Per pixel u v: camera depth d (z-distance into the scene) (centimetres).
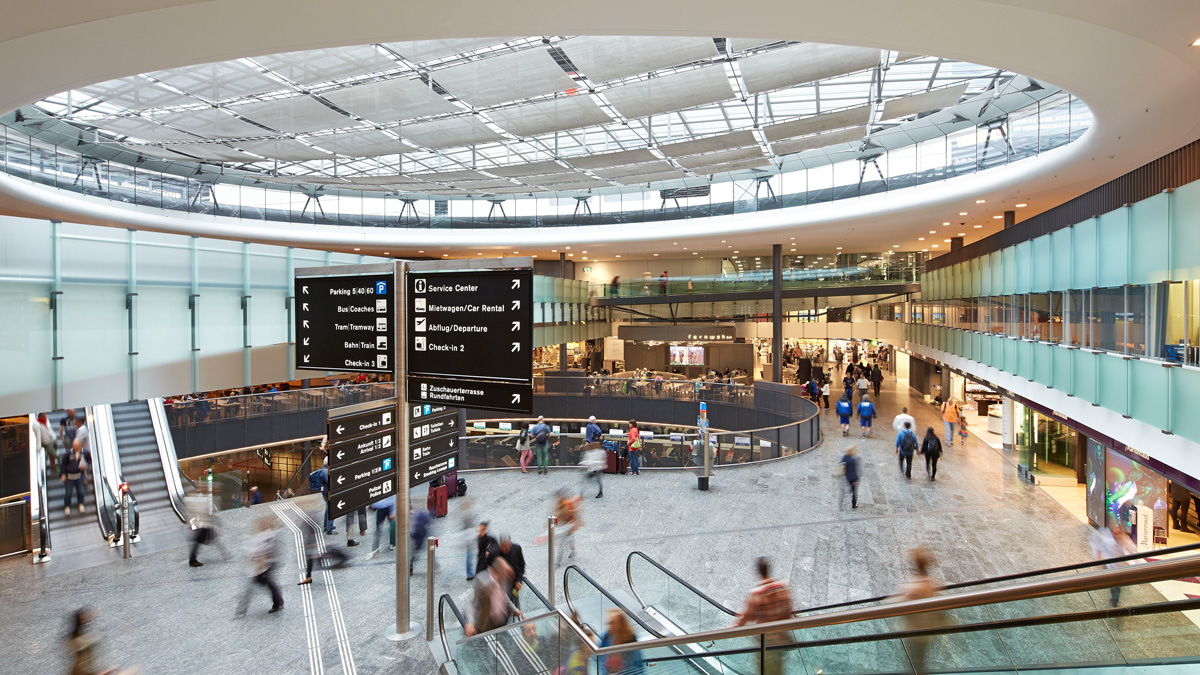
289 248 1578
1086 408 1259
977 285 2072
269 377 1533
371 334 851
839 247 3538
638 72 1355
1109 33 777
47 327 1141
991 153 1903
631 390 2827
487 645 715
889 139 2234
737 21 741
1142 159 1565
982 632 437
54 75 857
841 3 701
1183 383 866
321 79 1413
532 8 705
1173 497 1200
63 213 2412
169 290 1333
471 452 1781
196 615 906
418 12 718
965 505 1385
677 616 859
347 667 769
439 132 1869
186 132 1870
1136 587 564
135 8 677
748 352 4094
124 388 1251
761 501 1421
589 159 2164
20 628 871
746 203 2856
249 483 2428
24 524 1156
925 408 2822
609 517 1319
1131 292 1017
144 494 1552
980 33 780
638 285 3816
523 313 733
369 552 1167
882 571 1036
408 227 3453
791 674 529
